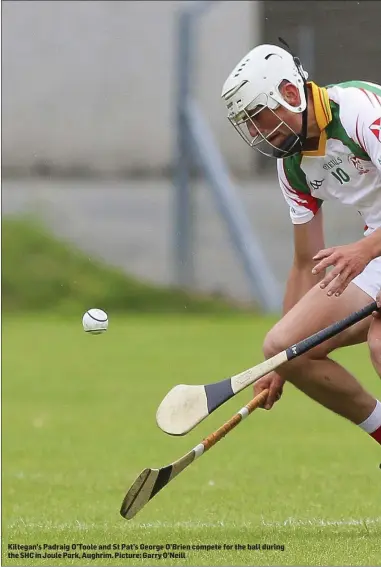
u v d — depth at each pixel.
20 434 27.09
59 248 59.91
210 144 59.19
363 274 16.62
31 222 61.38
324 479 20.97
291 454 24.05
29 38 70.12
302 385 16.84
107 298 57.44
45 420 29.20
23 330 50.03
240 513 17.81
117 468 22.58
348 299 16.45
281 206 66.38
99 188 67.94
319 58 49.59
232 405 30.98
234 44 66.38
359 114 15.37
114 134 70.81
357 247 14.99
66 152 70.94
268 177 69.00
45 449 25.02
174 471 15.15
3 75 70.38
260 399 16.31
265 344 16.62
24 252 59.03
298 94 15.44
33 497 19.45
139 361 40.59
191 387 15.58
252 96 15.29
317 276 17.73
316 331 16.39
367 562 14.17
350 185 16.16
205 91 67.56
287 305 17.95
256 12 65.69
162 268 63.50
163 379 36.28
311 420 28.83
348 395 16.75
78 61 70.44
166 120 70.50
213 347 44.00
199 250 63.47
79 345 45.25
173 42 69.75
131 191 67.19
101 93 70.69
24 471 22.23
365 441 25.70
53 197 66.94
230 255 63.03
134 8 69.56
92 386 35.16
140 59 70.31
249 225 58.19
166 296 58.12
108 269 59.44
